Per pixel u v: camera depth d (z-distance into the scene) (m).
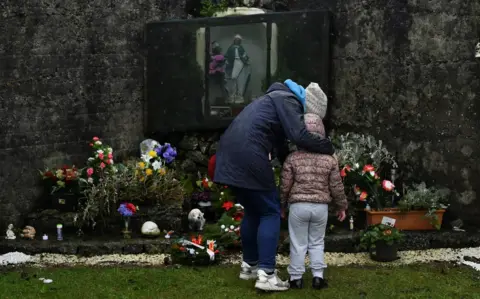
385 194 7.56
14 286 5.91
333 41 8.55
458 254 7.00
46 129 7.82
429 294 5.78
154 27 8.67
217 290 5.85
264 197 5.75
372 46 8.19
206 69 8.67
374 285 6.00
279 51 8.58
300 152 5.86
